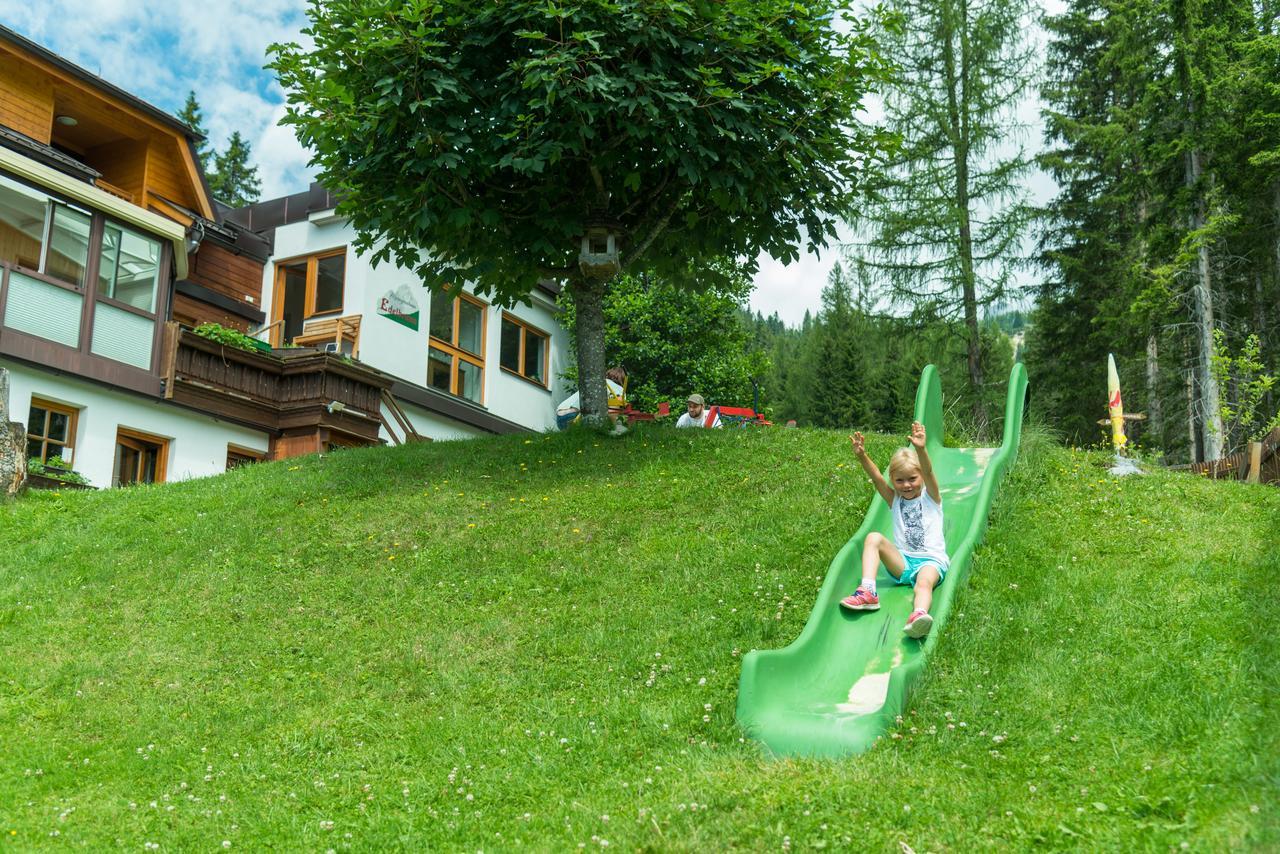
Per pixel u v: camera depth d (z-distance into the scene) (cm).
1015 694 578
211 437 1775
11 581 937
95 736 646
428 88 1091
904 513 752
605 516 968
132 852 494
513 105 1078
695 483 1029
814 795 477
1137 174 2797
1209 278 2706
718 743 570
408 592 848
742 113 1122
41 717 672
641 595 797
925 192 2420
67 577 933
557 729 607
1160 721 521
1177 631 630
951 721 559
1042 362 3625
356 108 1123
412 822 511
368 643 763
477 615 795
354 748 611
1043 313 3544
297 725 645
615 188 1253
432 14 1066
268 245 2214
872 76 1221
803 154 1204
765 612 738
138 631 811
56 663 754
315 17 1091
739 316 3027
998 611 687
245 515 1065
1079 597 701
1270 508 883
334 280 2134
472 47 1116
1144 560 769
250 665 742
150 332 1709
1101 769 486
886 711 564
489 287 1300
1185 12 2638
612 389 2305
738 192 1155
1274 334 3097
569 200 1260
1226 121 2620
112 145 1981
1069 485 959
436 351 2281
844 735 556
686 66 1116
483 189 1214
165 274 1761
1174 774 468
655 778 527
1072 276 3388
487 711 645
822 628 672
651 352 2784
